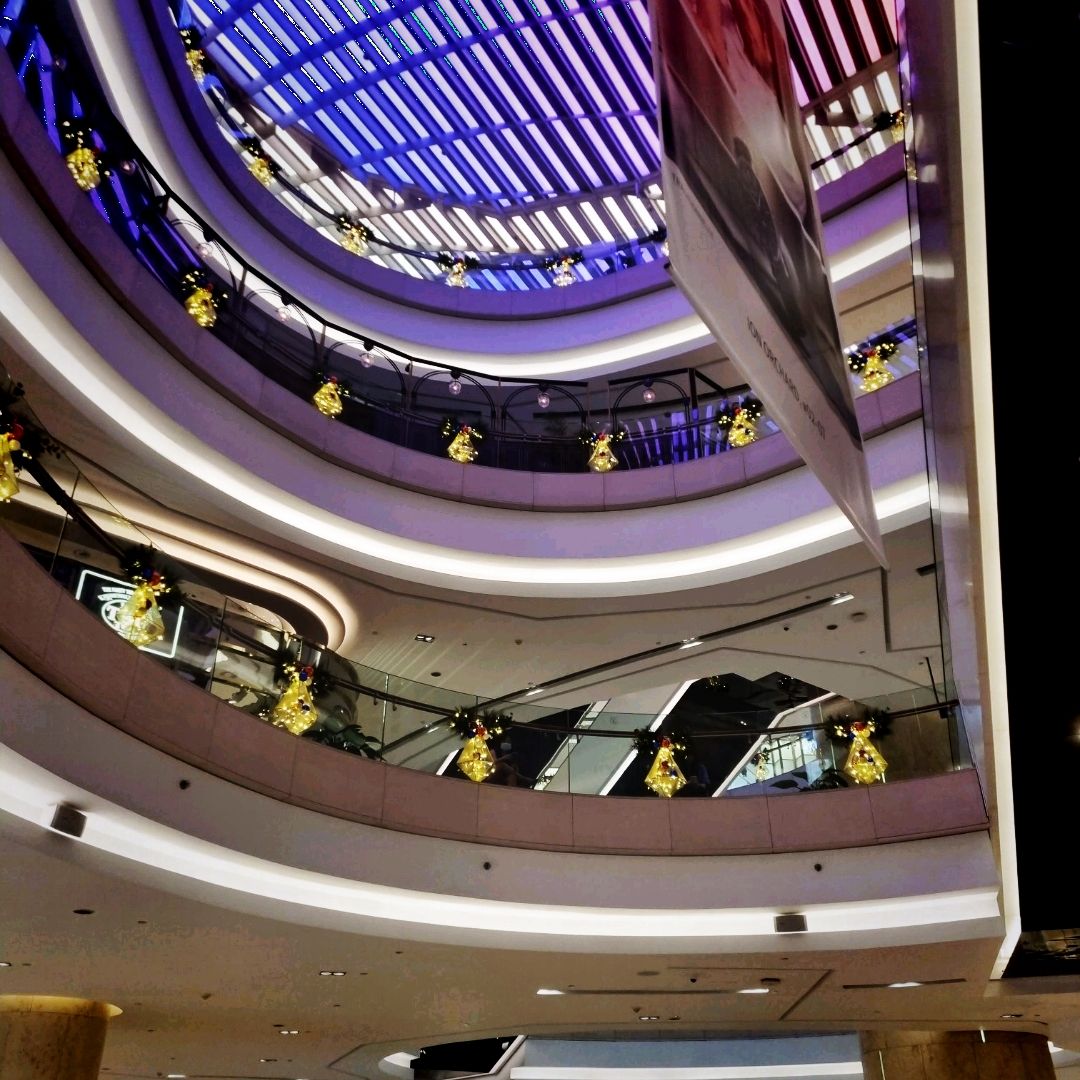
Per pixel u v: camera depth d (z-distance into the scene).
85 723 7.15
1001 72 2.70
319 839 8.98
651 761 10.88
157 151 13.78
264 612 12.67
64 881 7.34
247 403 11.30
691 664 14.05
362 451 12.41
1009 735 5.79
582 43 16.98
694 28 3.87
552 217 20.28
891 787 10.39
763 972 10.70
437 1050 20.25
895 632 12.87
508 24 16.64
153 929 8.53
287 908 8.69
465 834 9.91
